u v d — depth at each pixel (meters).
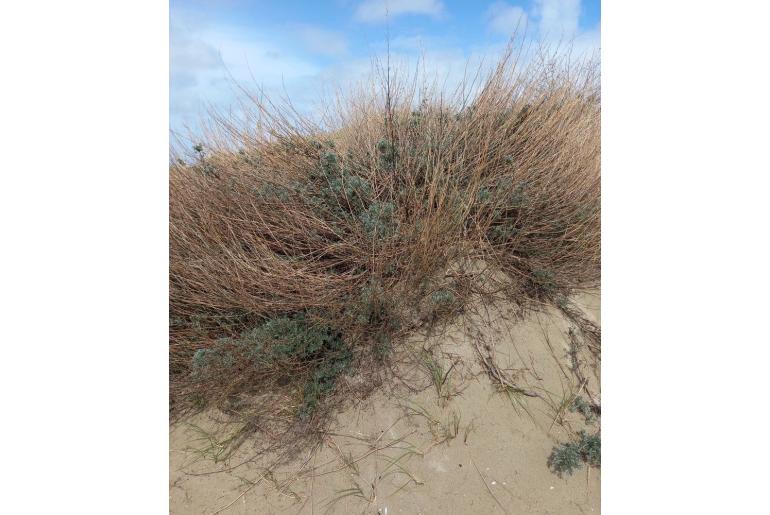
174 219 2.46
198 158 2.75
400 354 2.24
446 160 2.65
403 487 1.83
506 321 2.40
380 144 2.77
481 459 1.91
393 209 2.47
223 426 2.08
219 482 1.88
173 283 2.33
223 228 2.43
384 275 2.31
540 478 1.86
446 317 2.36
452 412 2.06
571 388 2.21
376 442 1.97
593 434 2.01
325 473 1.88
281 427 2.04
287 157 2.88
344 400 2.09
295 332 2.10
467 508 1.77
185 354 2.21
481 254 2.55
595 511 1.75
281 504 1.80
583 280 2.64
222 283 2.22
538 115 3.05
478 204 2.57
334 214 2.53
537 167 2.73
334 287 2.28
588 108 3.46
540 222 2.59
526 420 2.06
